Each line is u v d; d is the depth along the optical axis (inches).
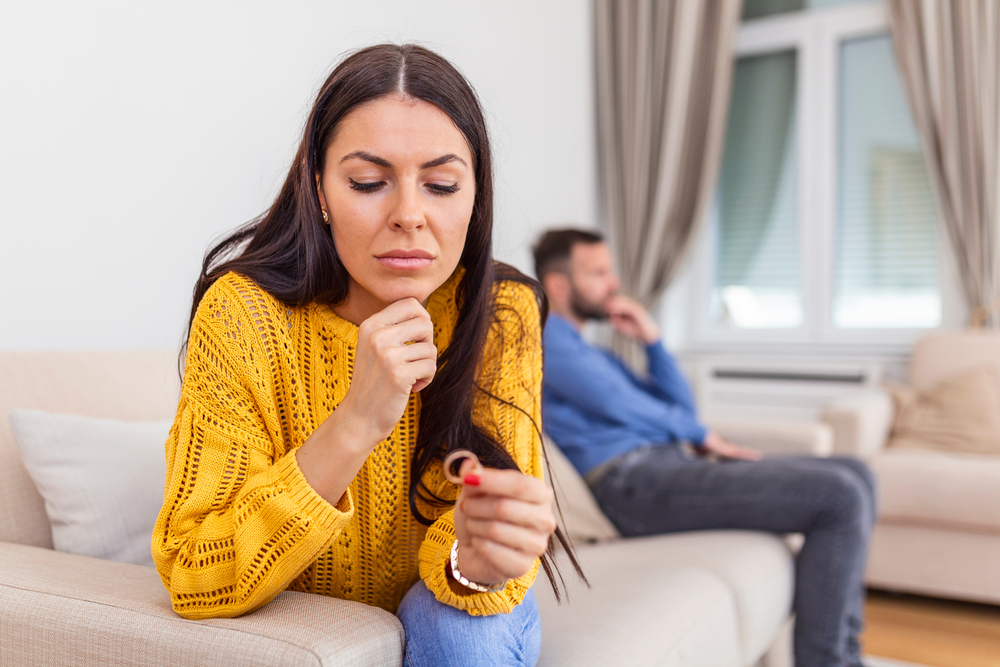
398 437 34.6
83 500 42.0
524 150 120.0
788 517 63.4
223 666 27.2
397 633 29.6
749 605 53.9
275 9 77.2
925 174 140.3
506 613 30.6
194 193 69.4
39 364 47.9
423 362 28.8
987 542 88.9
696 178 147.3
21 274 56.8
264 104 76.1
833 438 100.3
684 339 159.3
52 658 30.7
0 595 32.4
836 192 147.2
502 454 34.4
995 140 124.8
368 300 34.1
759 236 155.1
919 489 91.0
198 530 29.4
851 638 62.9
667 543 62.8
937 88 128.9
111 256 62.9
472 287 34.6
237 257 34.4
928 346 120.6
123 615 29.9
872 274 145.2
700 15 144.9
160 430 46.9
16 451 44.4
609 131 149.5
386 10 91.5
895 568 93.8
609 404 73.5
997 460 94.4
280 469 29.0
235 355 31.2
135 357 54.1
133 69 64.5
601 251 83.8
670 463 71.3
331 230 32.3
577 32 137.6
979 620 89.2
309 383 33.7
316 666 25.9
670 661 42.8
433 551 31.3
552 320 76.4
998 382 109.4
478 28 108.8
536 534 26.4
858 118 145.5
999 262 126.4
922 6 129.3
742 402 148.5
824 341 147.5
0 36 55.7
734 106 156.1
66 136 59.7
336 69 30.8
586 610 45.3
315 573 34.6
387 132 29.0
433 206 29.9
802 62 147.9
